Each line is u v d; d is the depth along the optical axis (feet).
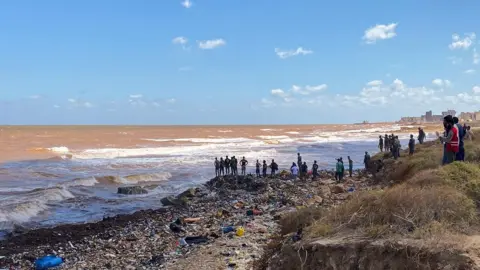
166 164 155.22
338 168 105.40
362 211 31.45
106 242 56.90
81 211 80.64
